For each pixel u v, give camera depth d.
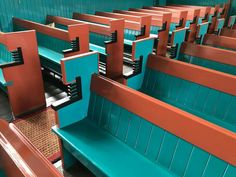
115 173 1.31
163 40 3.64
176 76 2.10
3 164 0.97
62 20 3.96
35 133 2.35
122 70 3.22
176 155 1.33
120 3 5.77
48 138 2.28
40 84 2.72
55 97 3.12
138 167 1.38
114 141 1.60
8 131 1.00
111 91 1.66
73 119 1.80
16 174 0.84
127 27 3.79
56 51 3.37
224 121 1.84
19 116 2.64
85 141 1.59
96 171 1.46
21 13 4.02
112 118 1.68
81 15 4.44
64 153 1.82
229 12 6.51
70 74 1.62
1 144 0.88
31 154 0.85
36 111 2.76
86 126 1.77
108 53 2.88
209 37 3.13
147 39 2.22
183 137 1.27
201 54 2.54
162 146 1.39
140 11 5.24
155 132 1.42
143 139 1.49
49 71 3.56
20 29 3.88
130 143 1.57
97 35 3.53
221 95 1.83
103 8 5.38
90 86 1.81
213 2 6.64
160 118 1.37
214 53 2.43
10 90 2.46
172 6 6.12
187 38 3.61
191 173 1.27
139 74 2.32
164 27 3.54
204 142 1.19
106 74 3.00
